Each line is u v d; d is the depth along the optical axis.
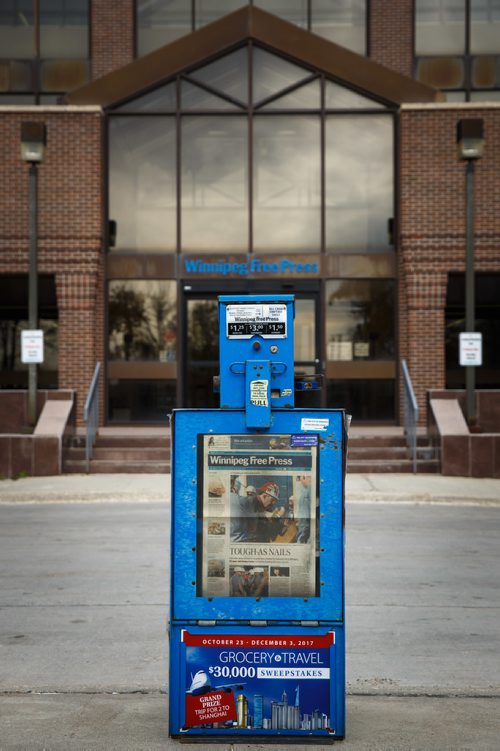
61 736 4.70
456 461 16.95
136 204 21.52
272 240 21.47
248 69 21.48
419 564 9.56
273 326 4.70
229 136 21.61
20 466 17.11
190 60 21.41
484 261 20.66
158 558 9.82
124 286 21.38
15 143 20.78
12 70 23.22
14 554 10.06
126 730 4.80
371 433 19.17
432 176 20.78
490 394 17.84
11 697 5.42
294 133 21.59
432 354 20.69
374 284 21.34
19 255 20.83
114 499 14.88
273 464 4.58
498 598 8.05
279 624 4.54
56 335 22.34
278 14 23.31
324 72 21.39
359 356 21.22
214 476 4.58
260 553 4.56
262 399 4.55
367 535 11.42
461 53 23.11
